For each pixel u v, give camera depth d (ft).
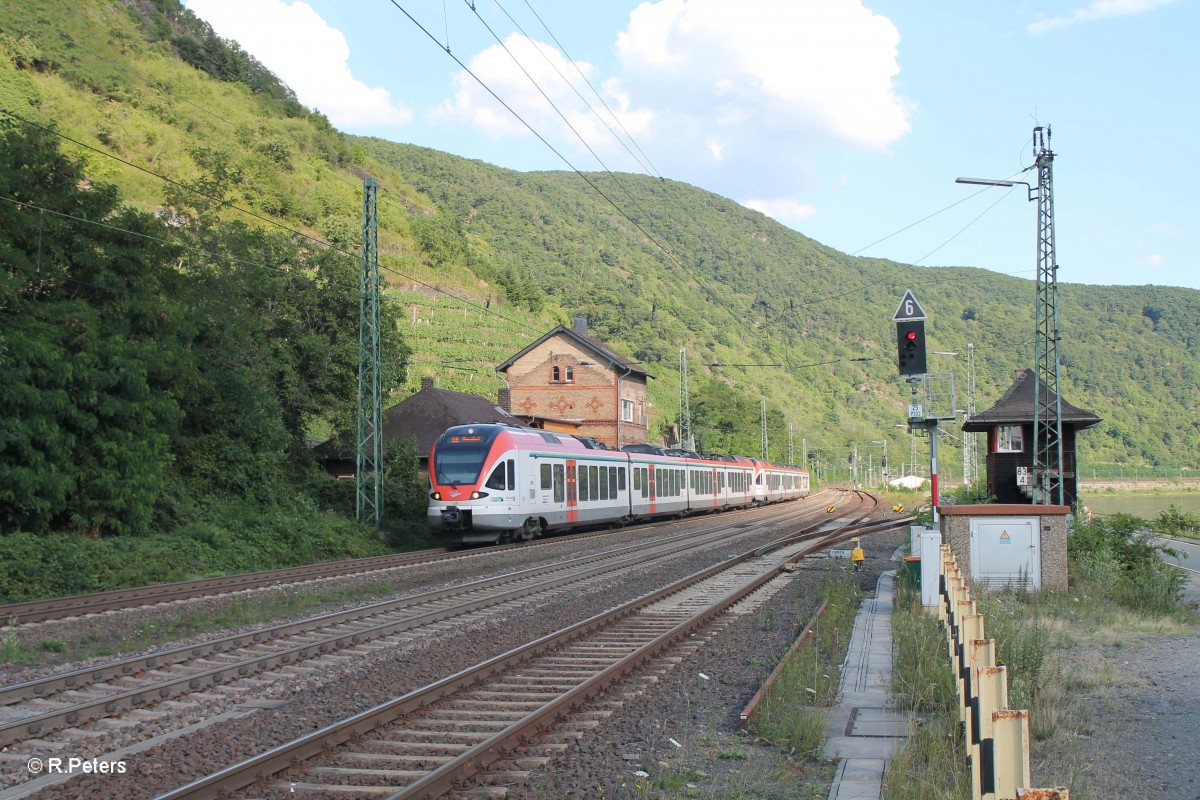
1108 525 68.23
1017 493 118.21
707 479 161.48
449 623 46.37
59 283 75.36
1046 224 88.33
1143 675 35.70
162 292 85.30
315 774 22.43
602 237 534.37
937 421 59.82
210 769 22.90
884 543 100.27
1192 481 328.70
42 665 36.70
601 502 112.06
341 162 364.99
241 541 77.46
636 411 200.03
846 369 452.76
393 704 27.53
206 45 364.17
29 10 276.82
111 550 65.05
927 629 40.24
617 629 44.47
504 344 257.34
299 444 110.32
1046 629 42.52
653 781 22.84
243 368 95.35
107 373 69.72
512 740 24.97
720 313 371.56
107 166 228.02
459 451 90.33
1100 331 489.26
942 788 21.53
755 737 26.89
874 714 29.22
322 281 111.96
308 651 38.09
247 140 283.59
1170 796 22.30
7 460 63.46
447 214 395.55
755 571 70.03
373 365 95.55
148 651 39.17
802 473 270.46
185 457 87.56
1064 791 13.46
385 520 99.19
